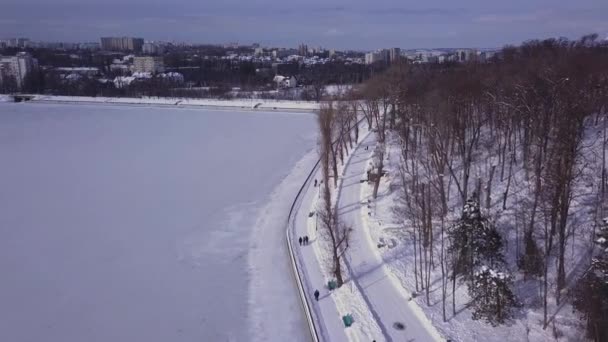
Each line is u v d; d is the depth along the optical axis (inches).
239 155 5408.5
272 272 2746.1
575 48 5073.8
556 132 2571.4
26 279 2689.5
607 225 1913.1
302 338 2180.1
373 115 5964.6
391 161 3973.9
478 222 2219.5
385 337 2034.9
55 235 3253.0
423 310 2181.3
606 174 2618.1
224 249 3034.0
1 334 2219.5
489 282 2025.1
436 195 3011.8
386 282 2459.4
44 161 5255.9
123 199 3954.2
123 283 2647.6
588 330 1803.6
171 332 2234.3
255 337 2193.7
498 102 3427.7
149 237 3211.1
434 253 2583.7
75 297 2517.2
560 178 2073.1
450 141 3619.6
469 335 2000.5
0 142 6348.4
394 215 3038.9
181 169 4842.5
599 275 1875.0
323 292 2437.3
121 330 2247.8
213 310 2397.9
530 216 2456.9
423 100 4087.1
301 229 3203.7
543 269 2193.7
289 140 6215.6
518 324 2012.8
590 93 3132.4
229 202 3858.3
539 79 3344.0
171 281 2667.3
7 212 3676.2
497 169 3154.5
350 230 2701.8
